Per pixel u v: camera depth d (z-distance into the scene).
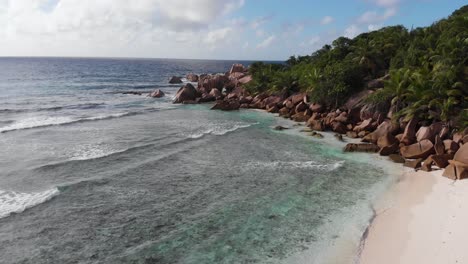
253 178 23.58
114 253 14.51
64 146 30.38
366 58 49.34
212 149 30.97
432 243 14.38
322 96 46.16
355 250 14.41
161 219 17.56
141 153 29.05
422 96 33.84
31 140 32.06
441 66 35.50
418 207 18.11
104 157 27.50
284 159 28.09
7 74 121.00
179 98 63.94
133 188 21.56
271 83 61.72
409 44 49.19
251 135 37.06
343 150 30.62
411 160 26.41
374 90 43.38
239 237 15.77
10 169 23.98
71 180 22.42
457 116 30.08
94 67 196.38
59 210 18.25
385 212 17.88
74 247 14.89
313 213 18.09
